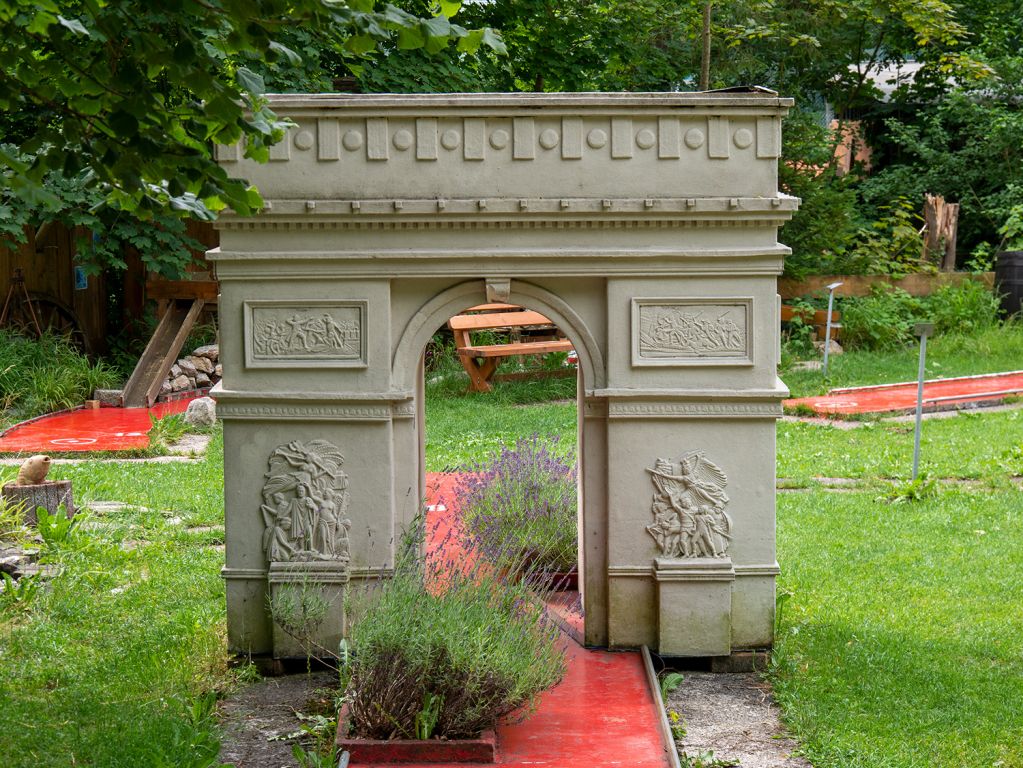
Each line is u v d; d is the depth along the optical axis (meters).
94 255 16.22
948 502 10.36
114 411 15.50
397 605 5.80
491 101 6.37
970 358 18.56
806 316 19.75
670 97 6.37
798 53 21.84
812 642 6.93
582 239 6.50
